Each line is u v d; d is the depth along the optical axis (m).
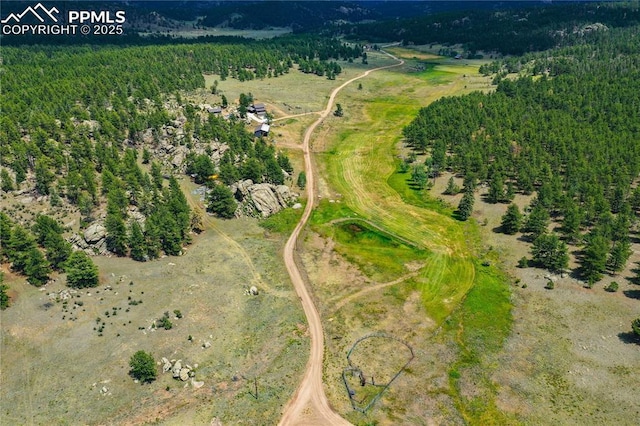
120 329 98.81
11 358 91.75
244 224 142.50
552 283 110.44
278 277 118.81
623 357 89.44
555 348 92.94
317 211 153.00
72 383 86.44
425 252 129.62
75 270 109.19
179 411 82.31
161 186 152.75
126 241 124.00
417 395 85.38
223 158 164.38
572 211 127.50
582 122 194.25
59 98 198.00
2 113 176.75
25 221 131.00
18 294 107.94
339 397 85.50
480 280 116.06
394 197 161.50
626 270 113.44
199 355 93.56
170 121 189.25
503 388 85.50
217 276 117.31
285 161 176.12
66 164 153.75
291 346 96.88
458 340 97.62
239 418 81.44
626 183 142.50
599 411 79.44
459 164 172.62
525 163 162.12
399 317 105.12
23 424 78.94
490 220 142.25
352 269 122.81
